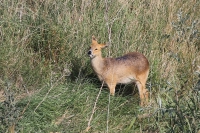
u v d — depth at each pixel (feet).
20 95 70.64
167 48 82.02
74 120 64.49
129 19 86.48
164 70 76.54
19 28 80.89
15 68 74.90
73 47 80.28
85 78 74.74
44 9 85.35
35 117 63.05
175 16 90.17
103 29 82.94
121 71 71.56
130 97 72.64
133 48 81.15
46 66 77.61
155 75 75.77
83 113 65.77
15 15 82.64
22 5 84.07
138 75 72.23
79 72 74.28
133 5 91.35
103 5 88.28
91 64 72.54
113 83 71.77
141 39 83.30
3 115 60.03
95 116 65.77
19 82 74.02
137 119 65.05
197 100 56.49
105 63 71.61
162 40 82.84
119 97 70.03
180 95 66.33
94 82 75.25
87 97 68.13
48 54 80.07
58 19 83.10
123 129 63.72
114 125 64.44
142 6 90.79
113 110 67.05
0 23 80.48
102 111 66.69
